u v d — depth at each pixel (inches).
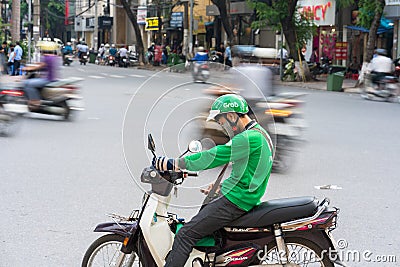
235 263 200.5
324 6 1648.6
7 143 530.0
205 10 2203.5
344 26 1571.1
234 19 1968.5
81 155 477.7
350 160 478.6
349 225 309.0
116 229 209.3
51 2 3437.5
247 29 1936.5
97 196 358.0
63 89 661.9
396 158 489.7
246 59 1035.3
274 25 1433.3
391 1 1358.3
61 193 364.5
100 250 221.0
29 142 535.5
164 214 206.8
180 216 291.7
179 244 199.6
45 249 270.7
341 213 330.3
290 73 1418.6
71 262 255.8
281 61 1408.7
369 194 373.1
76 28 3257.9
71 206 337.1
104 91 1021.2
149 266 205.5
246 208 199.2
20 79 676.7
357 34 1587.1
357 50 1593.3
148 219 202.8
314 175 424.5
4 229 296.7
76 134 578.2
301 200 203.5
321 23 1662.2
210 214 198.7
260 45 1889.8
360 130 641.0
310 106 877.2
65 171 422.0
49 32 3503.9
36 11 2062.0
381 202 354.6
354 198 362.9
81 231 295.0
